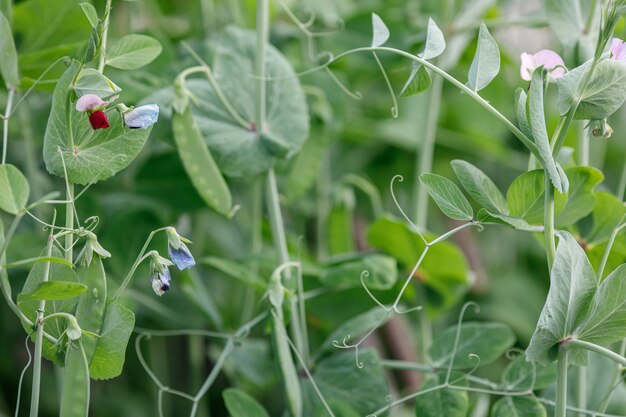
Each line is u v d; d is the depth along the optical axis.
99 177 0.87
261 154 1.01
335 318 1.12
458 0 1.16
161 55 1.10
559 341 0.86
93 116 0.85
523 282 1.40
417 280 1.15
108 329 0.87
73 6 1.00
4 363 1.24
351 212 1.23
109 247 1.09
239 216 1.28
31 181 1.11
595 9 0.95
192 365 1.20
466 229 1.36
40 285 0.84
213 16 1.27
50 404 1.23
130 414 1.22
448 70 1.26
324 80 1.22
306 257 1.13
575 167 0.91
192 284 1.08
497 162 1.48
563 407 0.87
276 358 0.96
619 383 0.97
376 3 1.27
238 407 0.97
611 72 0.85
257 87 1.00
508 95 1.40
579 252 0.85
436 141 1.40
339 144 1.39
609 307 0.86
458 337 0.97
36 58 0.99
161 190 1.14
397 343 1.19
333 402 0.98
